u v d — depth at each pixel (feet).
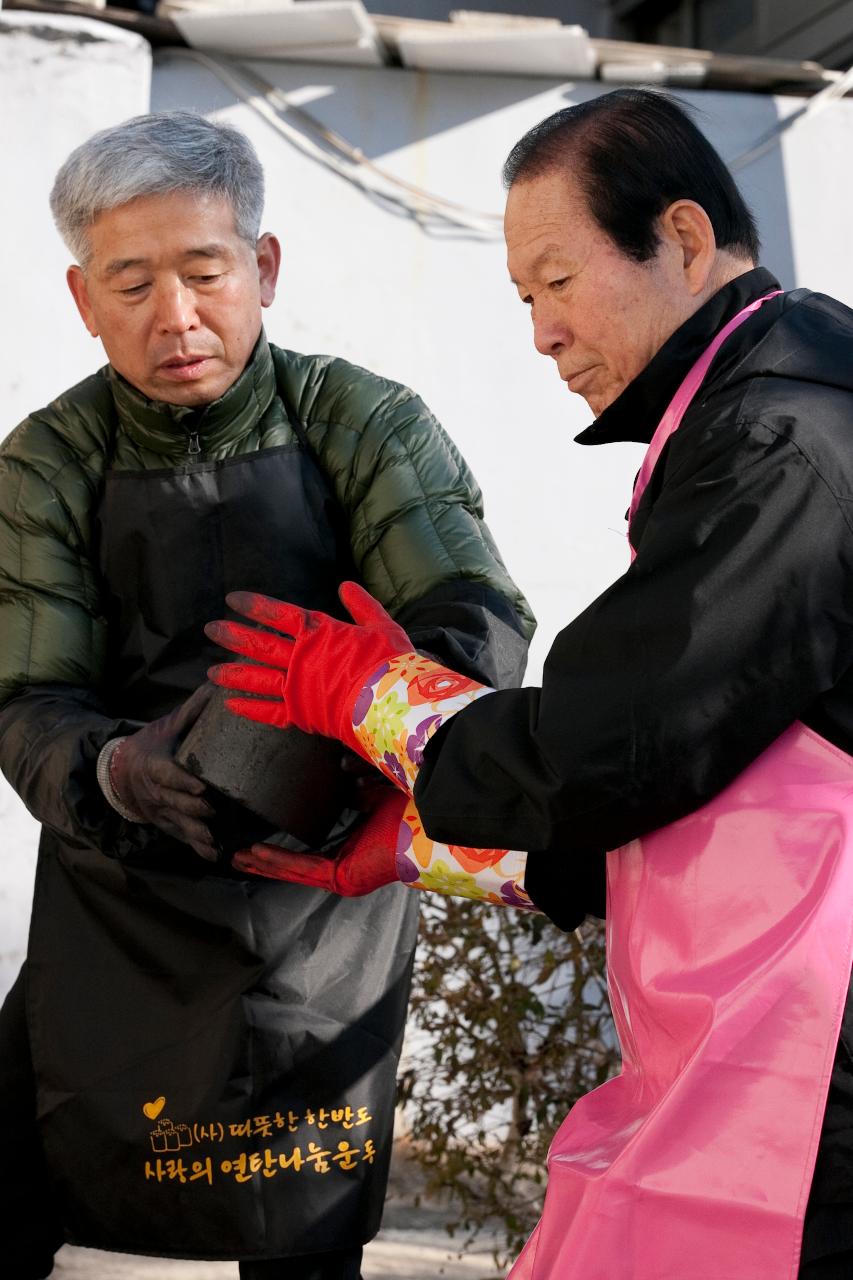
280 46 14.94
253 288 7.03
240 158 6.93
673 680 4.49
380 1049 7.29
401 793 6.23
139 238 6.70
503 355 15.17
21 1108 7.62
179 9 14.87
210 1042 7.07
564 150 5.13
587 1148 4.95
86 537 7.34
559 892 5.63
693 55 15.21
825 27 21.22
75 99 14.43
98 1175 7.24
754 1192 4.42
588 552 15.15
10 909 13.84
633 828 4.66
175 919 7.21
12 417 14.38
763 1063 4.46
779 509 4.48
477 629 6.81
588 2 24.73
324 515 7.32
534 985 11.14
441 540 7.14
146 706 7.37
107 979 7.32
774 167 15.39
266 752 6.18
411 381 15.15
